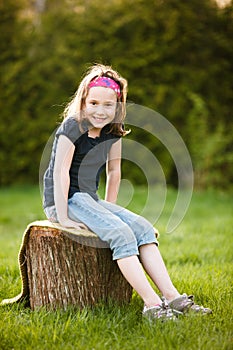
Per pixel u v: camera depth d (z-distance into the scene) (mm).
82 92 3811
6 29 11156
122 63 10766
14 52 11133
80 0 11023
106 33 10812
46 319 3564
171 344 3176
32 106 11219
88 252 3680
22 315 3740
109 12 10828
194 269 5031
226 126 11039
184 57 10906
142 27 10781
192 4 10797
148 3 10766
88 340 3256
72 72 10906
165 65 10844
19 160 11281
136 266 3545
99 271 3703
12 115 11227
